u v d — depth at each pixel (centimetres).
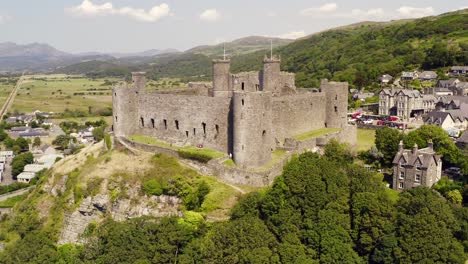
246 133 8225
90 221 8988
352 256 6844
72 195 9481
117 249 7031
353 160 10225
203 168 8706
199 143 9488
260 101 8219
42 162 19600
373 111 18225
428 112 16125
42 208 9962
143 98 10400
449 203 8056
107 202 8900
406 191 8150
